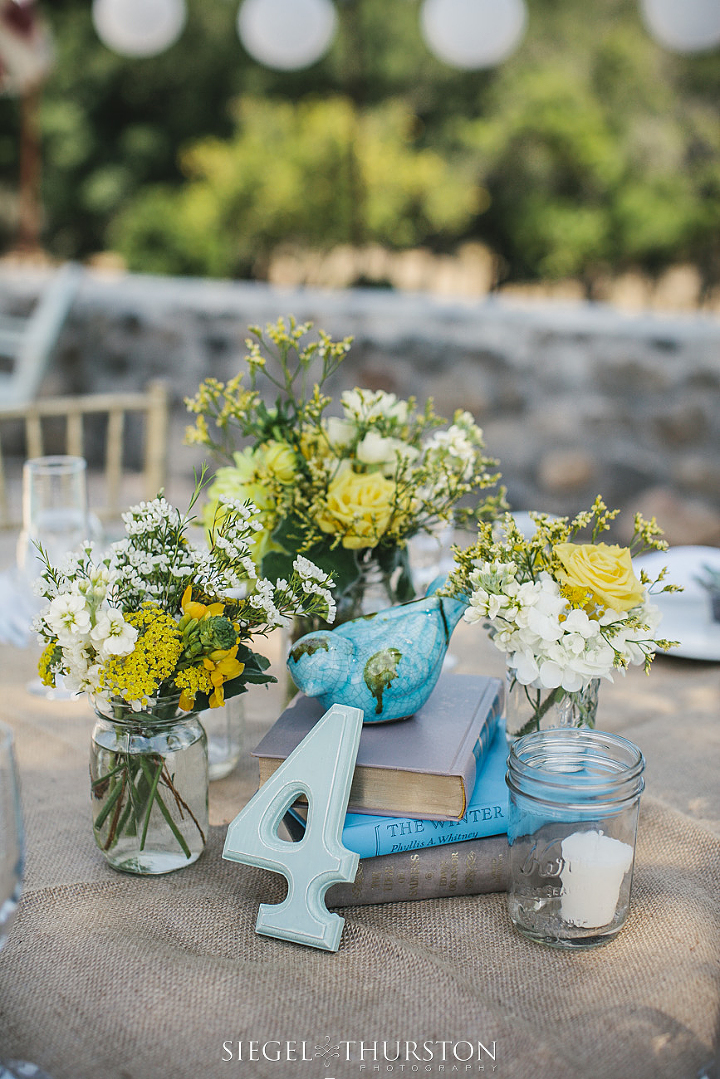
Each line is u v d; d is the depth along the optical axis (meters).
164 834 0.81
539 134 6.56
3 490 1.93
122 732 0.79
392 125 6.84
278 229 6.82
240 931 0.75
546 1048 0.63
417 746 0.81
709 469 3.55
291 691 1.08
